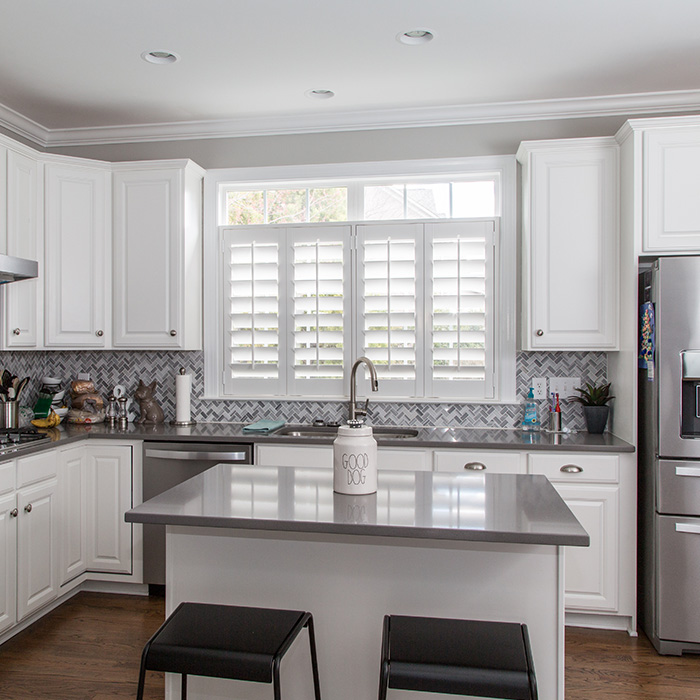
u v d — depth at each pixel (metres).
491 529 1.59
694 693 2.47
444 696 1.82
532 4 2.49
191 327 3.71
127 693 2.46
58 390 3.83
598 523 2.99
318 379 3.73
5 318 3.22
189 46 2.83
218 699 1.94
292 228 3.74
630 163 3.03
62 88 3.29
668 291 2.80
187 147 3.89
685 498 2.79
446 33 2.72
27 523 2.92
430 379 3.61
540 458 3.03
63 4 2.47
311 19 2.60
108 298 3.65
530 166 3.25
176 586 1.97
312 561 1.89
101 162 3.60
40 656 2.74
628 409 3.09
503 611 1.80
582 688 2.50
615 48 2.86
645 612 2.98
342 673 1.88
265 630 1.64
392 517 1.70
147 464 3.36
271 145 3.81
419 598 1.84
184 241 3.60
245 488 2.06
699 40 2.79
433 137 3.65
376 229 3.66
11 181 3.21
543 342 3.26
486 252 3.57
